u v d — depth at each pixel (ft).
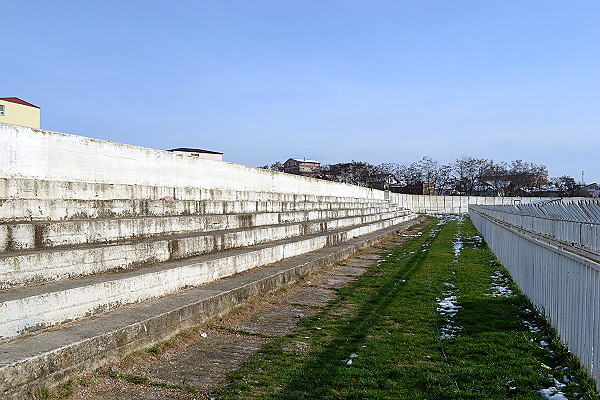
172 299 25.76
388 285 38.86
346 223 80.02
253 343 23.12
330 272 46.65
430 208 219.61
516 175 282.97
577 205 26.40
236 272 36.01
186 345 22.56
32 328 18.74
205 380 17.98
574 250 21.08
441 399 16.06
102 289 22.52
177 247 33.35
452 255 59.57
